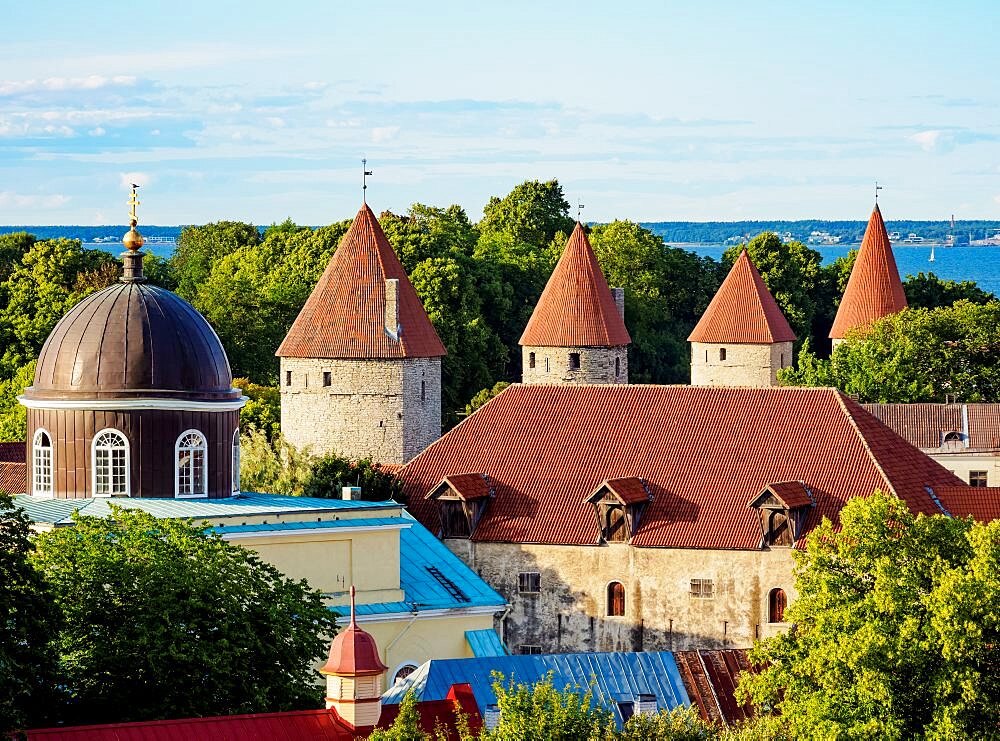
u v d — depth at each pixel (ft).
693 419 449.89
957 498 433.48
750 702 331.77
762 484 434.30
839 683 289.53
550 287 627.46
